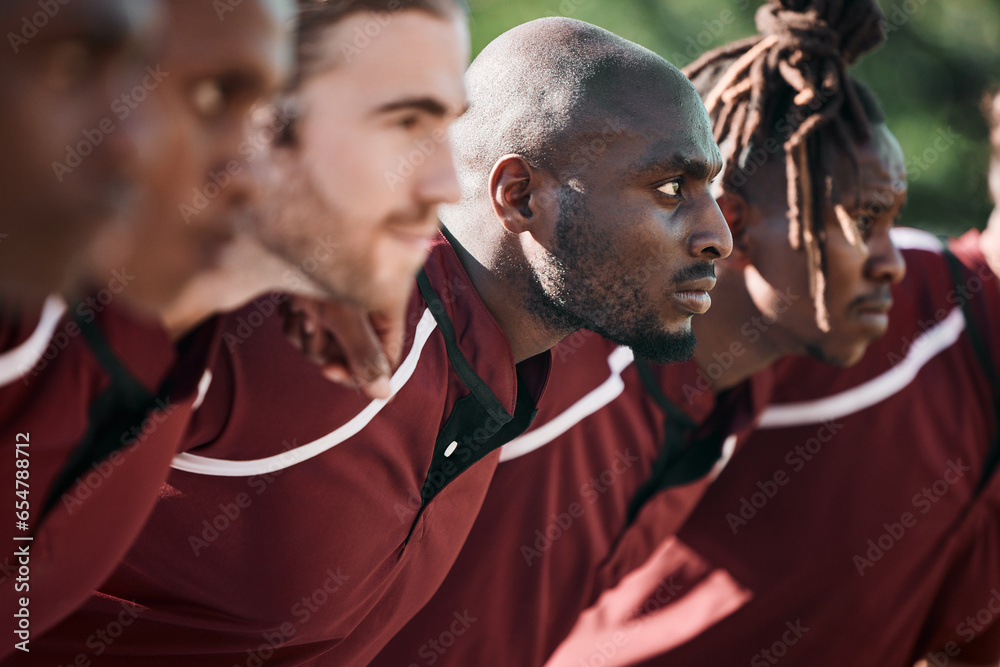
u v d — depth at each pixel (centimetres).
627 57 459
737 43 648
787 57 620
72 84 206
